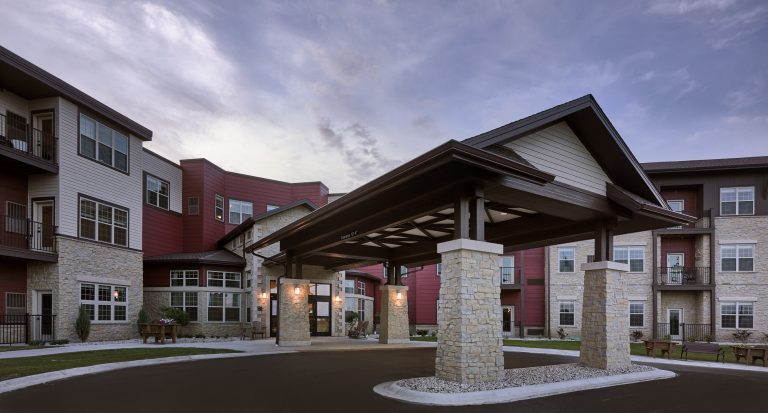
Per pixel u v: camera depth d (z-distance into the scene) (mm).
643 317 25406
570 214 11914
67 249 17141
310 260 22391
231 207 28969
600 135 11383
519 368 11727
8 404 7227
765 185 24469
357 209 12828
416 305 30781
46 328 16719
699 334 24594
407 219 11344
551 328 26922
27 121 17438
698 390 9359
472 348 8672
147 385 9023
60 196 17109
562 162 11195
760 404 7992
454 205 9383
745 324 24016
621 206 12078
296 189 30844
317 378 10078
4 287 16125
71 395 7961
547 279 27375
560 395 8648
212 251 26797
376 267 34812
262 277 23125
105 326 18719
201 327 23203
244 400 7668
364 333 24219
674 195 26031
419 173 9039
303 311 18562
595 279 11953
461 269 8773
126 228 20406
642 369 11609
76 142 17984
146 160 24422
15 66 15344
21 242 16719
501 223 14680
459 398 7754
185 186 27359
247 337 23547
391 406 7332
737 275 24344
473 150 8125
